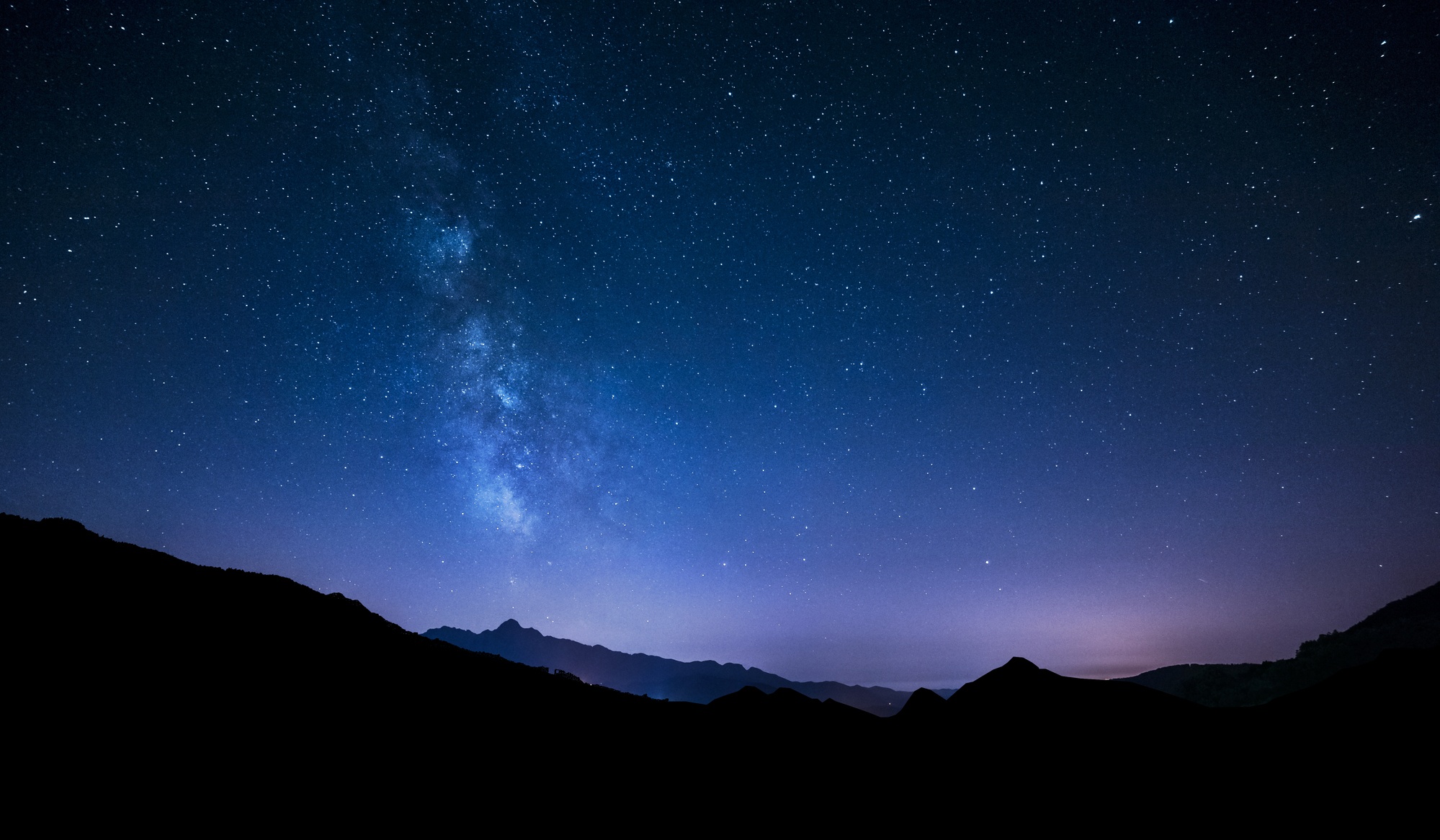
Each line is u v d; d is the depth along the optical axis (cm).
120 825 661
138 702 908
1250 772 944
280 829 735
